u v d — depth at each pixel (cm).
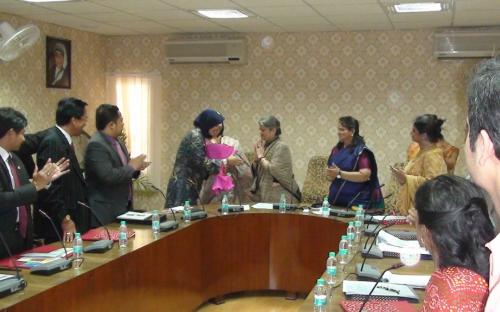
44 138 350
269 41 622
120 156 373
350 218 383
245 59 627
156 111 668
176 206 422
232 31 619
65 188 342
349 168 408
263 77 628
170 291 331
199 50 627
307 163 620
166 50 639
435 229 136
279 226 412
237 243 412
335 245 380
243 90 636
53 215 340
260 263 416
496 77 76
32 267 242
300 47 614
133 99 675
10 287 206
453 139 575
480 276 127
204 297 391
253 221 414
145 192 677
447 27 560
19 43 388
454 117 573
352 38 599
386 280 224
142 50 668
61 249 277
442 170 348
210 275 398
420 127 358
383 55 591
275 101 626
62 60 599
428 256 263
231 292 415
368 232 317
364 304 183
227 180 427
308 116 616
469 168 82
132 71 673
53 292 218
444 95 575
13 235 274
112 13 510
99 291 251
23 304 200
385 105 594
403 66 586
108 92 679
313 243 400
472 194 137
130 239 309
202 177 428
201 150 421
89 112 653
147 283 300
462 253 132
